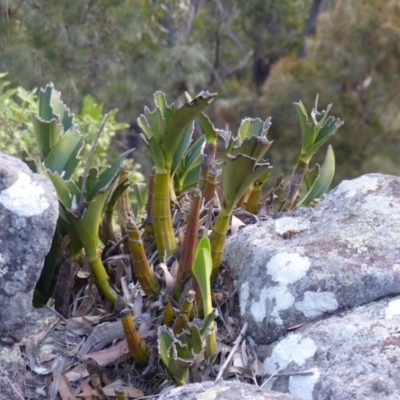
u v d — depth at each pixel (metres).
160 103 1.32
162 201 1.34
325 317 1.21
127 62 6.19
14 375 1.17
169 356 1.13
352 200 1.41
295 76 6.97
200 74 6.63
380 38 6.69
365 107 6.95
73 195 1.31
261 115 7.23
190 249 1.26
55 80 5.57
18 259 1.15
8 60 5.42
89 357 1.24
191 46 6.80
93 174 1.33
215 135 1.45
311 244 1.30
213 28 9.92
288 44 10.10
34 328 1.26
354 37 6.77
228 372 1.20
